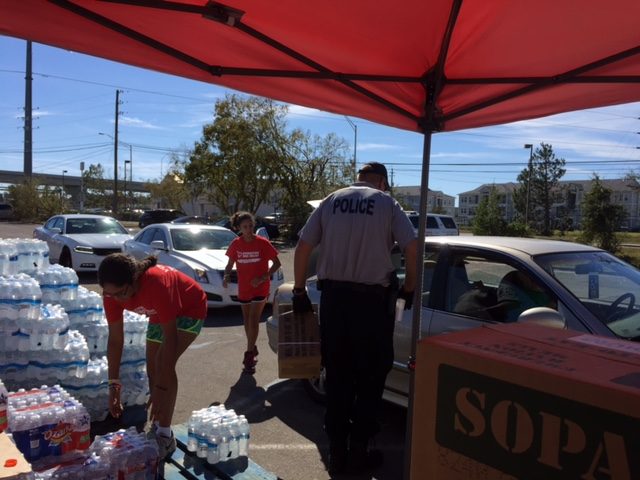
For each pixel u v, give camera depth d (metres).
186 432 3.91
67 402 3.35
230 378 5.83
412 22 2.46
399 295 3.54
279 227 31.81
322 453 4.09
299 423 4.65
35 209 48.09
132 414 4.50
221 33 2.53
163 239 10.20
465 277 4.12
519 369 1.27
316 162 31.61
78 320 4.67
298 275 3.66
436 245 4.42
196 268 8.95
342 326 3.43
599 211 26.83
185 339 3.94
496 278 3.96
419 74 3.06
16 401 3.30
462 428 1.38
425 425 1.47
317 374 3.76
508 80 3.02
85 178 71.44
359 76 3.03
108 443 3.17
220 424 3.50
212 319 8.82
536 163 56.06
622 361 1.33
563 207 60.56
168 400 3.59
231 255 6.10
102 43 2.61
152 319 4.15
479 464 1.34
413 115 3.47
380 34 2.58
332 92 3.24
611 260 4.20
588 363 1.31
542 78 3.02
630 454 1.08
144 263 3.55
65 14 2.30
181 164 37.31
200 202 51.62
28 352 4.07
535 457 1.23
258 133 30.62
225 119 30.45
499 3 2.28
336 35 2.58
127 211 59.59
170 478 3.37
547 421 1.21
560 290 3.55
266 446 4.20
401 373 4.25
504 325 1.78
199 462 3.51
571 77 2.94
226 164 30.23
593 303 3.55
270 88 3.23
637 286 3.89
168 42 2.65
